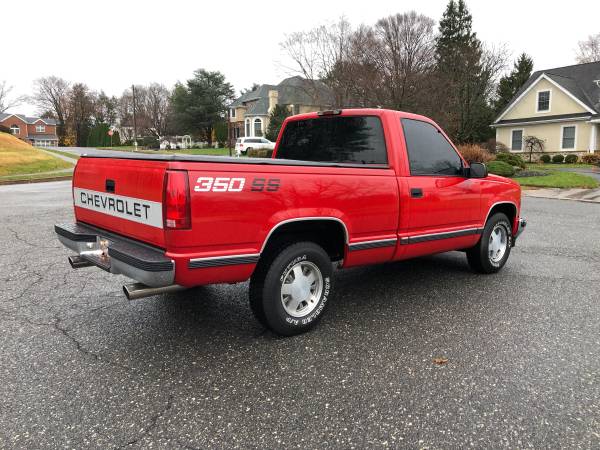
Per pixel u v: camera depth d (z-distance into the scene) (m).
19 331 3.88
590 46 55.66
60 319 4.15
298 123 5.09
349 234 3.93
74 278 5.42
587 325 4.05
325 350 3.54
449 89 28.53
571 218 10.45
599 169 24.95
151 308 4.45
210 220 3.09
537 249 7.19
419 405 2.79
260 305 3.59
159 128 93.12
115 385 3.01
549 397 2.88
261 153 32.59
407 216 4.36
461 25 39.88
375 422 2.62
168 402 2.82
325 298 3.92
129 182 3.39
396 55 27.97
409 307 4.50
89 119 98.38
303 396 2.89
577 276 5.64
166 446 2.41
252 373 3.18
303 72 33.62
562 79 31.88
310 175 3.61
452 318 4.21
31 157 31.53
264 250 3.63
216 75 68.62
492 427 2.58
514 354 3.47
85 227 4.17
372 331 3.91
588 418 2.67
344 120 4.66
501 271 5.88
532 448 2.41
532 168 25.52
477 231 5.27
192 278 3.12
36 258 6.37
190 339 3.74
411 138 4.50
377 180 4.08
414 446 2.43
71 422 2.61
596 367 3.28
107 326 4.00
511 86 44.03
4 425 2.57
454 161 4.98
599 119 28.69
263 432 2.53
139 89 95.00
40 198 13.95
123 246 3.36
